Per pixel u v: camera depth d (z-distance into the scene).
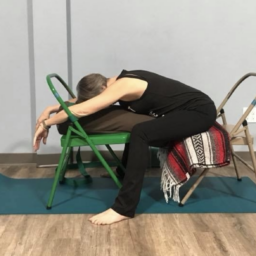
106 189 2.44
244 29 2.95
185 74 3.01
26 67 2.96
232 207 2.13
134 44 2.96
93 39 2.94
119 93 1.96
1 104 3.00
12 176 2.75
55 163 3.01
